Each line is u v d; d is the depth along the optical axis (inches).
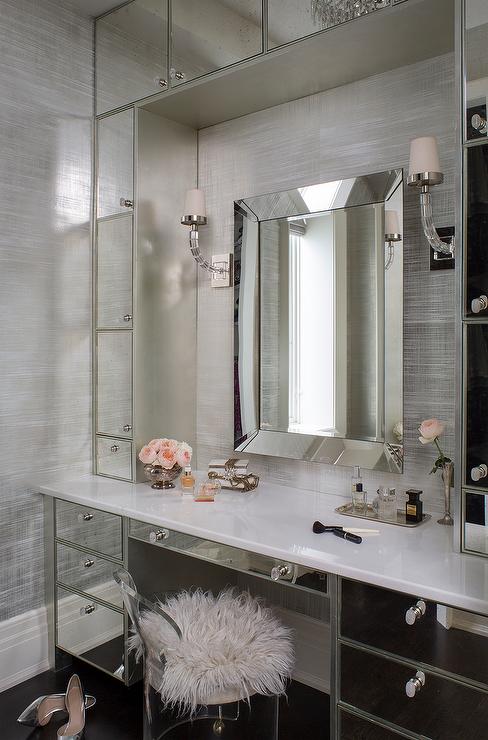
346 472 90.9
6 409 95.0
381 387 83.0
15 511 96.7
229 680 64.8
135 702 90.0
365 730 62.4
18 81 95.5
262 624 72.5
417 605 58.1
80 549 94.2
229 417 105.7
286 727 84.4
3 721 85.5
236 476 94.4
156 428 103.6
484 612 53.5
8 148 94.3
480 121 63.6
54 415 101.9
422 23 72.9
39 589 100.0
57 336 102.0
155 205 102.5
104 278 105.4
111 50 104.2
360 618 62.4
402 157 83.1
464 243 64.9
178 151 105.7
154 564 91.1
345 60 81.9
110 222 104.2
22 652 96.3
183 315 107.9
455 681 55.9
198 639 69.2
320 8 77.5
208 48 89.5
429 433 74.9
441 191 79.5
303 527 76.0
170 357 105.8
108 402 105.1
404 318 82.9
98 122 106.6
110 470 105.3
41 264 99.3
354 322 85.7
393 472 81.6
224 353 106.0
